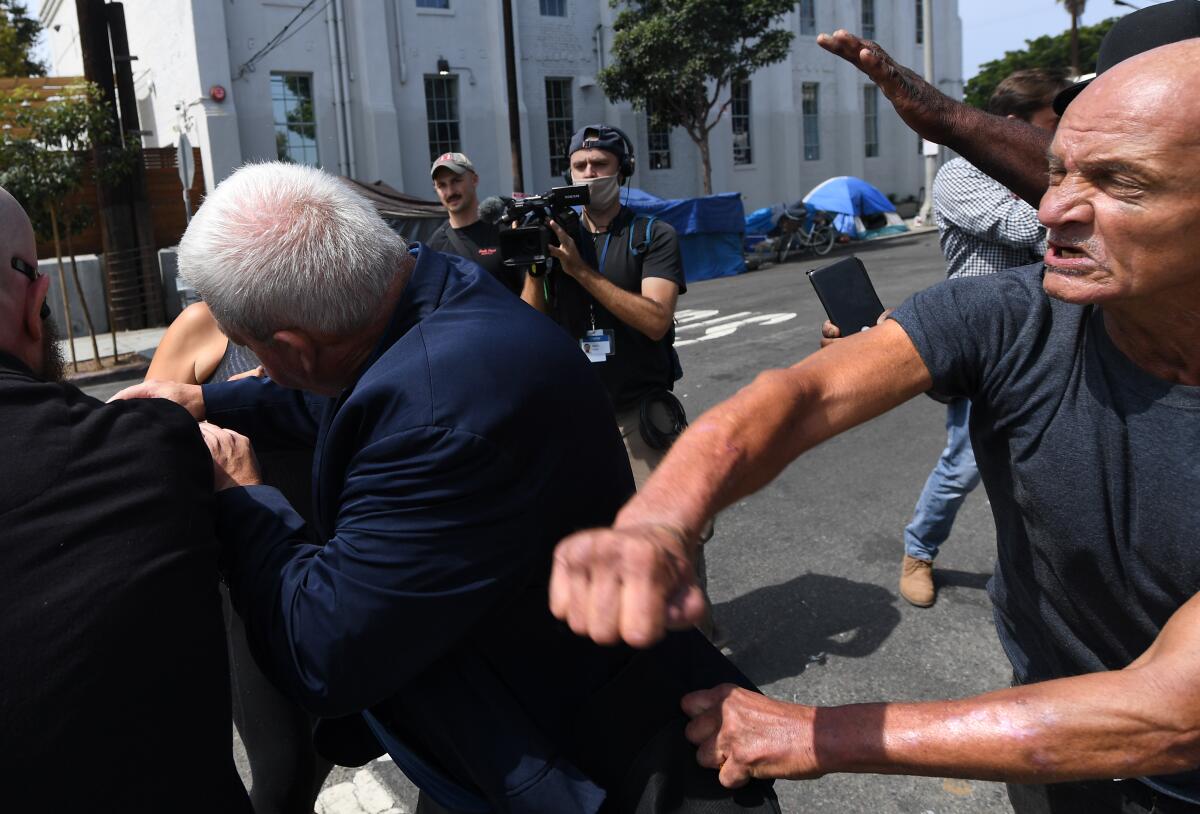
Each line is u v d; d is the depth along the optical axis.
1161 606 1.03
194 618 1.01
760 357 8.30
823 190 20.91
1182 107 0.83
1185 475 0.95
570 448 1.22
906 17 27.73
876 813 2.29
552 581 0.75
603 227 2.89
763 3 18.69
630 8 20.59
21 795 0.87
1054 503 1.07
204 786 1.00
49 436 0.98
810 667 2.96
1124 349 1.00
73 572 0.93
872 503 4.39
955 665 2.93
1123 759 0.86
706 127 20.03
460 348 1.17
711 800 1.17
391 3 18.27
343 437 1.20
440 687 1.25
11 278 1.11
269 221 1.19
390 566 1.11
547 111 20.83
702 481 0.86
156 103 19.67
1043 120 2.72
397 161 18.48
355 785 2.49
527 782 1.21
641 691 1.26
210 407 1.71
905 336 1.08
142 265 12.81
